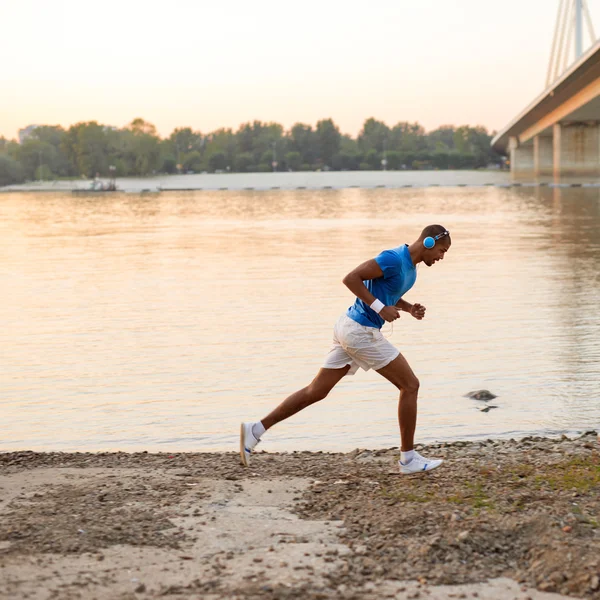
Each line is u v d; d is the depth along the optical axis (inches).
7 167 7096.5
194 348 421.4
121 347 426.9
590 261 777.6
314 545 150.8
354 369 199.0
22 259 888.9
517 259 801.6
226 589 132.1
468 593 132.0
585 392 325.1
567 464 205.2
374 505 172.2
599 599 130.0
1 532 156.6
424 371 364.5
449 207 1884.8
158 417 302.8
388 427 283.9
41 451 264.1
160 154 7608.3
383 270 186.4
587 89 2618.1
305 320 496.1
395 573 138.9
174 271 757.3
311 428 284.8
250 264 805.2
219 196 3208.7
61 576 136.7
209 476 201.0
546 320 480.1
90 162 7219.5
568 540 147.8
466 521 158.1
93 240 1154.7
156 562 142.9
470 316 496.1
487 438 268.5
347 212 1786.4
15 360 399.5
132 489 186.5
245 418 300.4
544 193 2452.0
